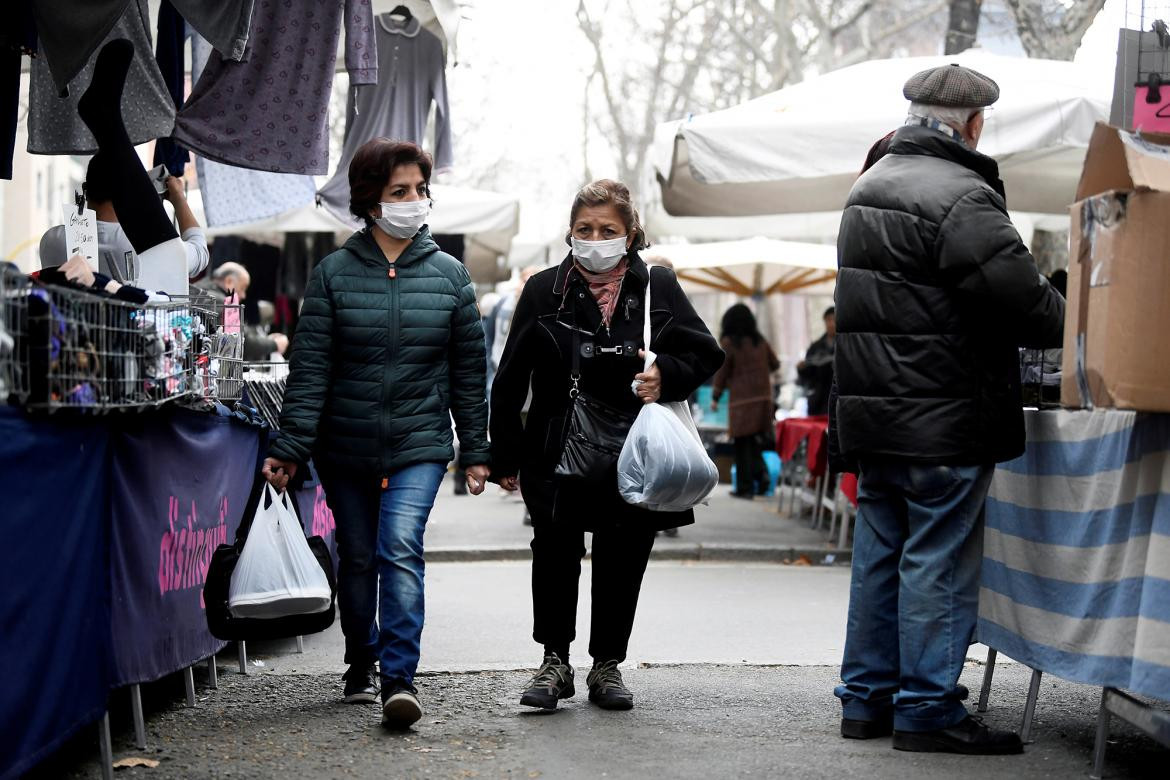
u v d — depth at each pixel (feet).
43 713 13.38
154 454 16.89
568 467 17.89
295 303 53.62
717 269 61.11
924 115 16.62
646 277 18.26
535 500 18.38
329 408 18.02
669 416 17.60
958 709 16.29
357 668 19.21
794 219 46.60
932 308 15.87
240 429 20.94
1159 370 13.53
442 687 20.27
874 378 16.14
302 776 15.19
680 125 34.04
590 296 18.16
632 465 17.42
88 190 18.63
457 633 25.96
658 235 43.98
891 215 16.05
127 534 16.12
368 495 18.49
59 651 13.83
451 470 66.39
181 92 25.00
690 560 39.11
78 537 14.44
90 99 18.44
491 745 16.58
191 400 17.70
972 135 16.81
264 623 17.90
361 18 22.45
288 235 53.47
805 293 62.95
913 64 35.65
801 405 64.44
